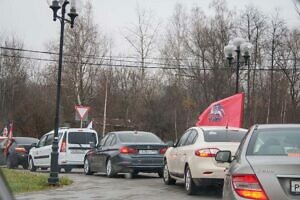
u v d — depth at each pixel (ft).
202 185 43.80
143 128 214.48
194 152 44.16
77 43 196.75
